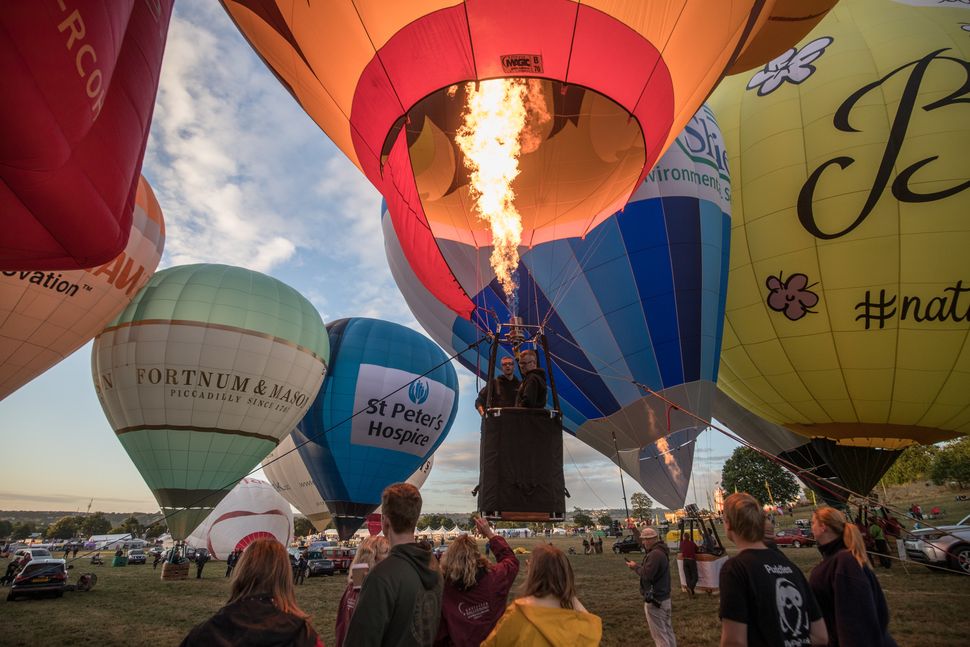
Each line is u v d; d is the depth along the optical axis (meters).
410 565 1.98
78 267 4.01
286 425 18.78
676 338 10.73
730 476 52.97
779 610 2.19
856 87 11.24
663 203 10.99
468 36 5.61
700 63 6.02
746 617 2.19
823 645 2.26
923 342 10.42
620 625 7.33
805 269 11.17
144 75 3.64
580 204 8.21
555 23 5.54
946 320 10.21
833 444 12.09
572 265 10.93
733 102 13.04
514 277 10.84
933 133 10.40
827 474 13.62
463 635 2.75
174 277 17.89
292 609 1.95
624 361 10.84
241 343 17.47
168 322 17.05
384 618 1.83
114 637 8.40
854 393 11.25
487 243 9.37
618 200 7.94
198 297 17.52
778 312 11.55
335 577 18.50
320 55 6.04
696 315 10.80
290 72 6.50
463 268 10.15
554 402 3.75
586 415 11.42
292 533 28.95
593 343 10.94
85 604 11.94
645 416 10.78
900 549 10.61
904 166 10.45
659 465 10.68
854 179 10.75
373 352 23.33
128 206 3.99
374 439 22.45
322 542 30.34
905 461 51.59
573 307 10.92
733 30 5.81
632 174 7.39
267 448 18.31
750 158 12.10
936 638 5.84
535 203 8.26
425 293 13.85
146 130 3.81
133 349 16.81
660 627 4.88
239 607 1.87
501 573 2.92
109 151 3.43
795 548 19.61
